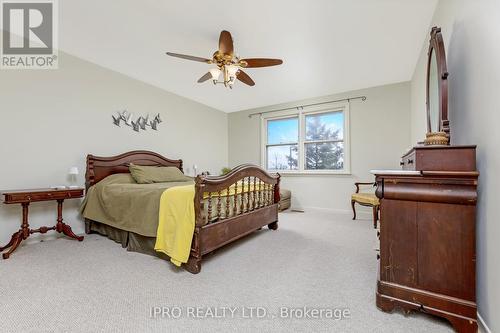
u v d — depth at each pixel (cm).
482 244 133
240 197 268
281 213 457
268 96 488
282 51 306
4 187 268
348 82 413
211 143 559
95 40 288
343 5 221
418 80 331
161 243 218
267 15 236
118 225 266
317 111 488
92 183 326
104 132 358
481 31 133
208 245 211
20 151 280
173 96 468
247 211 278
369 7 224
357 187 413
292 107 516
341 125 469
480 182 134
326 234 313
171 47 302
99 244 277
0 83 269
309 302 155
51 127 305
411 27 254
